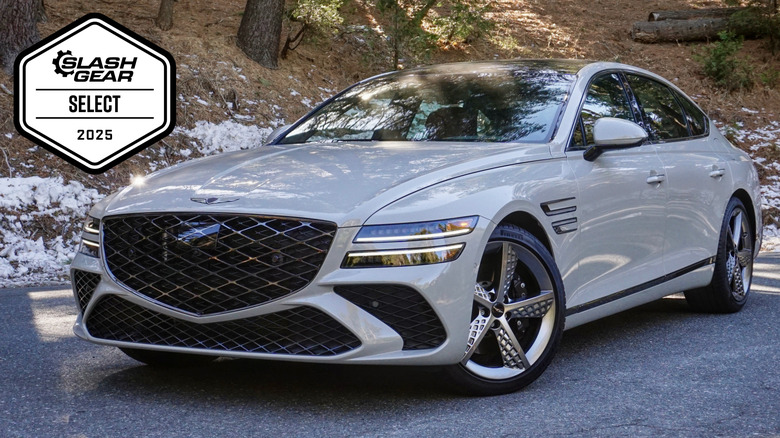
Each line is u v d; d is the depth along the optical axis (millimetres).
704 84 16047
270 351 3273
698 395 3574
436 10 17141
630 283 4492
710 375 3928
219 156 4301
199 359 4164
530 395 3574
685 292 5582
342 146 4188
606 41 17344
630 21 18484
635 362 4203
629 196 4418
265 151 4250
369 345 3195
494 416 3254
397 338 3240
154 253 3410
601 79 4762
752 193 5887
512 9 18547
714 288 5461
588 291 4133
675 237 4914
